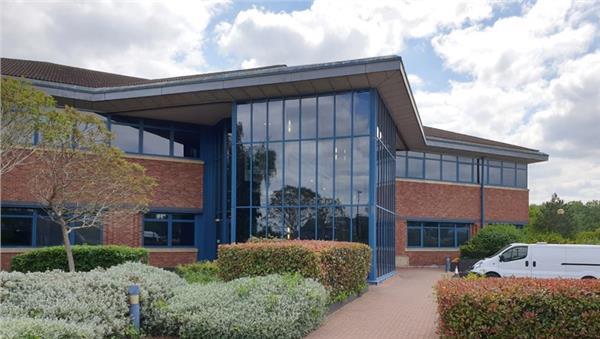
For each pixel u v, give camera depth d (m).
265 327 8.80
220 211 26.36
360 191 20.22
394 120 26.05
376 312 13.29
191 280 14.33
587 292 7.84
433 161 33.81
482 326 7.96
